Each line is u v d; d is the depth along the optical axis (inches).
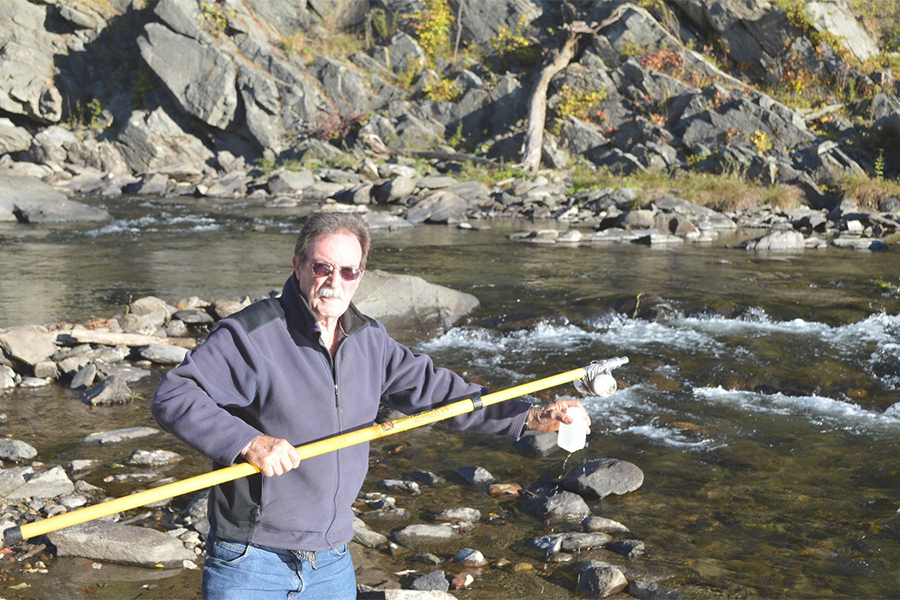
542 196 816.3
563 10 1075.3
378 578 148.3
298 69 1096.2
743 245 589.9
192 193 925.2
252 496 95.3
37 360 277.0
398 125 1045.8
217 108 1063.6
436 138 1034.7
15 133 1104.8
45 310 354.3
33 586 141.5
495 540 166.9
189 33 1075.3
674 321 367.9
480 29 1105.4
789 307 382.9
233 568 95.2
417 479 200.1
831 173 848.3
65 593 139.6
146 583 144.6
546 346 326.0
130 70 1164.5
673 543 166.7
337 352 100.0
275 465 89.2
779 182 856.9
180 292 397.4
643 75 972.6
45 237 588.4
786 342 328.2
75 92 1151.6
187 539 160.9
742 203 781.3
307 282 98.2
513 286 434.9
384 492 191.0
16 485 181.3
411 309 361.4
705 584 149.3
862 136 880.9
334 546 99.3
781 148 882.8
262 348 96.0
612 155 946.1
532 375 288.4
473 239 624.1
